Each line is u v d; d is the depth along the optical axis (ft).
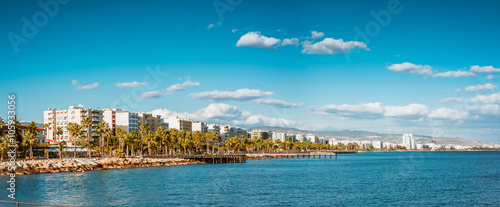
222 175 389.39
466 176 397.39
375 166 586.45
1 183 297.33
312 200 235.61
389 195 256.32
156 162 542.57
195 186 294.05
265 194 257.34
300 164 631.56
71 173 391.24
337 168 524.52
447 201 233.35
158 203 221.46
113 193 254.68
